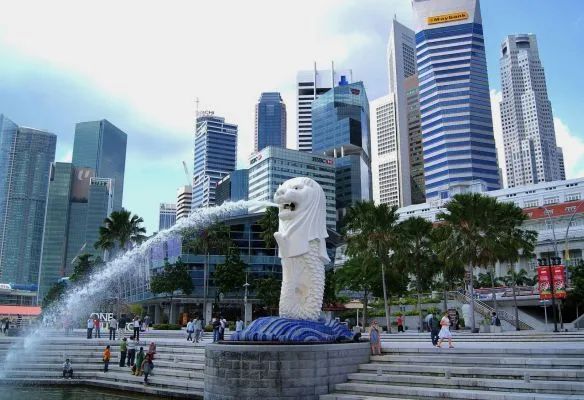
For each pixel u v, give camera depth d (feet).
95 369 85.15
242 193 589.73
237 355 53.78
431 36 586.86
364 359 62.95
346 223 162.61
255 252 239.71
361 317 222.07
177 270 216.13
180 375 73.36
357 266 190.39
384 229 152.05
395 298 225.15
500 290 213.05
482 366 55.88
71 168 517.55
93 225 505.25
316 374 54.49
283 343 55.57
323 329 62.03
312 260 65.72
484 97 559.38
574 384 46.85
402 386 53.88
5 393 73.82
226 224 226.17
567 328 165.58
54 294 235.20
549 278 131.13
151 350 76.69
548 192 358.23
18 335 132.46
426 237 177.78
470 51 566.77
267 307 203.82
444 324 67.00
